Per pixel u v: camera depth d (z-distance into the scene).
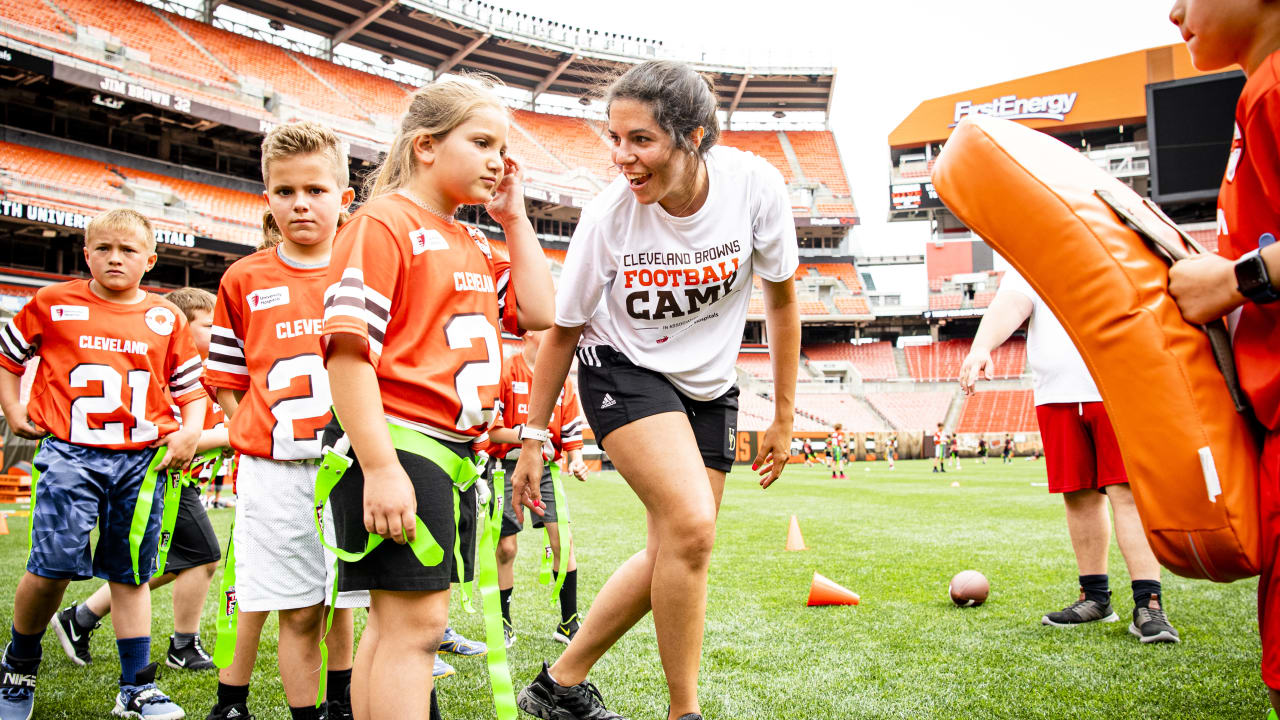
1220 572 1.62
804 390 42.88
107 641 4.20
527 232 2.35
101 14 29.38
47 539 3.03
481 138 2.09
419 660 1.84
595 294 2.45
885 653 3.51
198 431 3.39
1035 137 1.86
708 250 2.40
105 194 25.94
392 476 1.74
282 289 2.87
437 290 2.00
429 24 36.31
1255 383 1.59
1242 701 2.76
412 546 1.79
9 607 4.85
